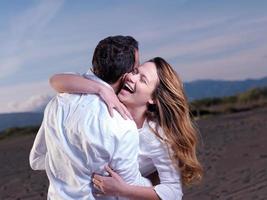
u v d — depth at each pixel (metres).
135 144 2.73
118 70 2.81
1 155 20.20
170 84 2.96
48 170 2.83
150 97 2.96
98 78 2.81
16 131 39.06
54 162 2.77
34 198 9.52
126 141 2.67
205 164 11.38
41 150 2.95
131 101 2.93
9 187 10.98
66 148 2.69
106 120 2.63
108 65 2.79
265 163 10.65
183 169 3.04
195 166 3.04
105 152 2.63
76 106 2.71
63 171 2.76
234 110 39.19
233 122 24.19
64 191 2.77
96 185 2.74
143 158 3.01
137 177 2.83
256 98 45.41
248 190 8.36
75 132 2.65
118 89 2.92
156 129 2.96
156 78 2.96
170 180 3.00
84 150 2.65
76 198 2.74
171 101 2.96
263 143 14.05
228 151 13.16
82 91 2.74
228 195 8.16
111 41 2.83
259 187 8.48
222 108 41.12
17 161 16.64
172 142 2.96
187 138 3.00
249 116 27.22
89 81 2.77
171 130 2.96
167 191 2.94
